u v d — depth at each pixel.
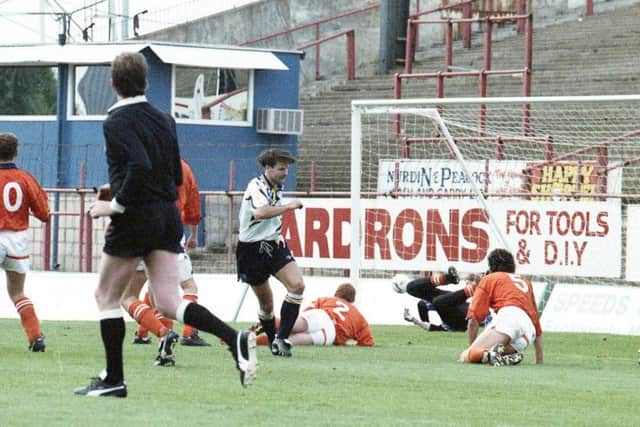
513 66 94.75
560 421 25.50
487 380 32.78
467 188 61.53
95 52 91.88
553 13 103.75
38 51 93.31
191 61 91.25
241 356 25.14
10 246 37.22
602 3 103.44
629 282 56.69
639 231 53.22
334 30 110.19
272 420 24.09
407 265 56.53
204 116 93.12
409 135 80.62
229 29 113.69
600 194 55.00
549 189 60.66
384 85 99.81
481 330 51.66
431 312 54.53
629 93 85.31
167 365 33.88
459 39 105.62
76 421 23.12
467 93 92.31
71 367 32.94
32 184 37.47
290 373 33.12
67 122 93.19
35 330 37.72
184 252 40.31
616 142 72.94
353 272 54.62
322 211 58.28
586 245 53.97
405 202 56.53
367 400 27.86
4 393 27.06
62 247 88.31
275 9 112.44
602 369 37.38
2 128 95.38
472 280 55.50
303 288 38.47
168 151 25.98
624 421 25.77
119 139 25.36
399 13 104.12
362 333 43.25
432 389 30.39
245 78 94.69
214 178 92.62
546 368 37.03
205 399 27.03
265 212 37.59
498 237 54.62
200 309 25.53
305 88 107.94
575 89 87.62
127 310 35.12
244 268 38.66
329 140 96.25
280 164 37.97
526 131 77.00
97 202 25.70
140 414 24.23
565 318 52.94
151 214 25.73
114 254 25.91
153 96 91.19
